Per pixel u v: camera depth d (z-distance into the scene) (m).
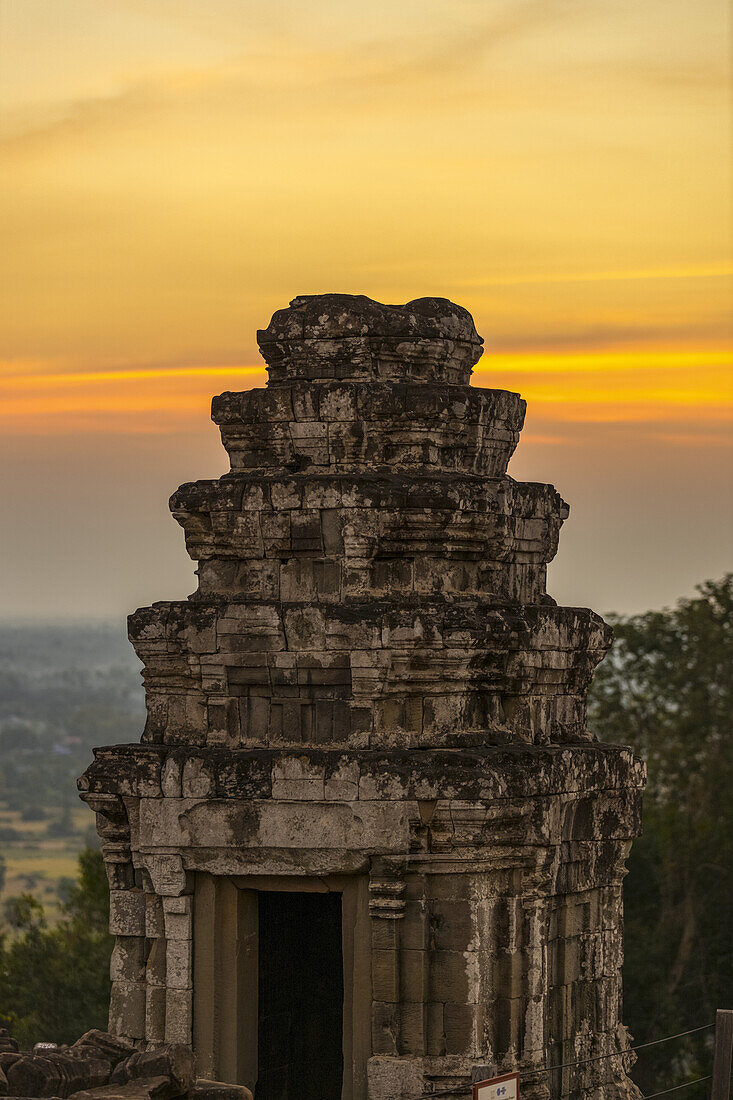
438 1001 32.22
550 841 33.00
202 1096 27.00
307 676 32.91
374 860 32.09
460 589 33.75
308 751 32.53
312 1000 36.50
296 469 33.97
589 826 34.66
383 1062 31.92
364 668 32.38
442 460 34.06
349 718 32.81
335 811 32.19
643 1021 64.94
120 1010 33.91
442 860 32.06
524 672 33.81
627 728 75.44
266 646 33.09
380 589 33.16
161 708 34.38
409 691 32.59
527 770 32.47
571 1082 34.09
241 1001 33.34
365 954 32.50
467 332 35.00
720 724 74.00
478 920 32.22
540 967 33.00
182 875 33.12
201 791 32.84
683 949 68.00
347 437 33.38
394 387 33.44
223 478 34.16
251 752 33.00
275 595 33.59
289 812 32.41
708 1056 65.81
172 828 33.03
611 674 76.25
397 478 33.12
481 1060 32.12
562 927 34.22
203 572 34.38
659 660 75.94
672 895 69.06
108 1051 28.08
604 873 35.25
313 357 34.00
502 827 32.31
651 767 73.50
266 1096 35.00
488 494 33.88
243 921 33.47
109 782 33.50
